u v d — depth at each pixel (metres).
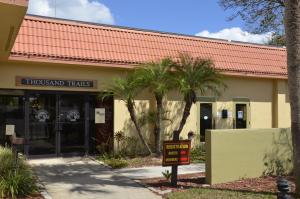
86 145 17.33
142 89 17.00
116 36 17.86
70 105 17.08
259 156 12.57
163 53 18.58
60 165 14.86
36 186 10.41
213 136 11.62
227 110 20.73
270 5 16.28
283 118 22.36
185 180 12.14
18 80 15.80
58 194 10.31
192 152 17.75
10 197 9.50
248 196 9.94
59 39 16.41
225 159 11.82
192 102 16.89
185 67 16.69
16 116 15.98
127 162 15.20
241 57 21.02
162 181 11.87
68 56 16.11
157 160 15.89
